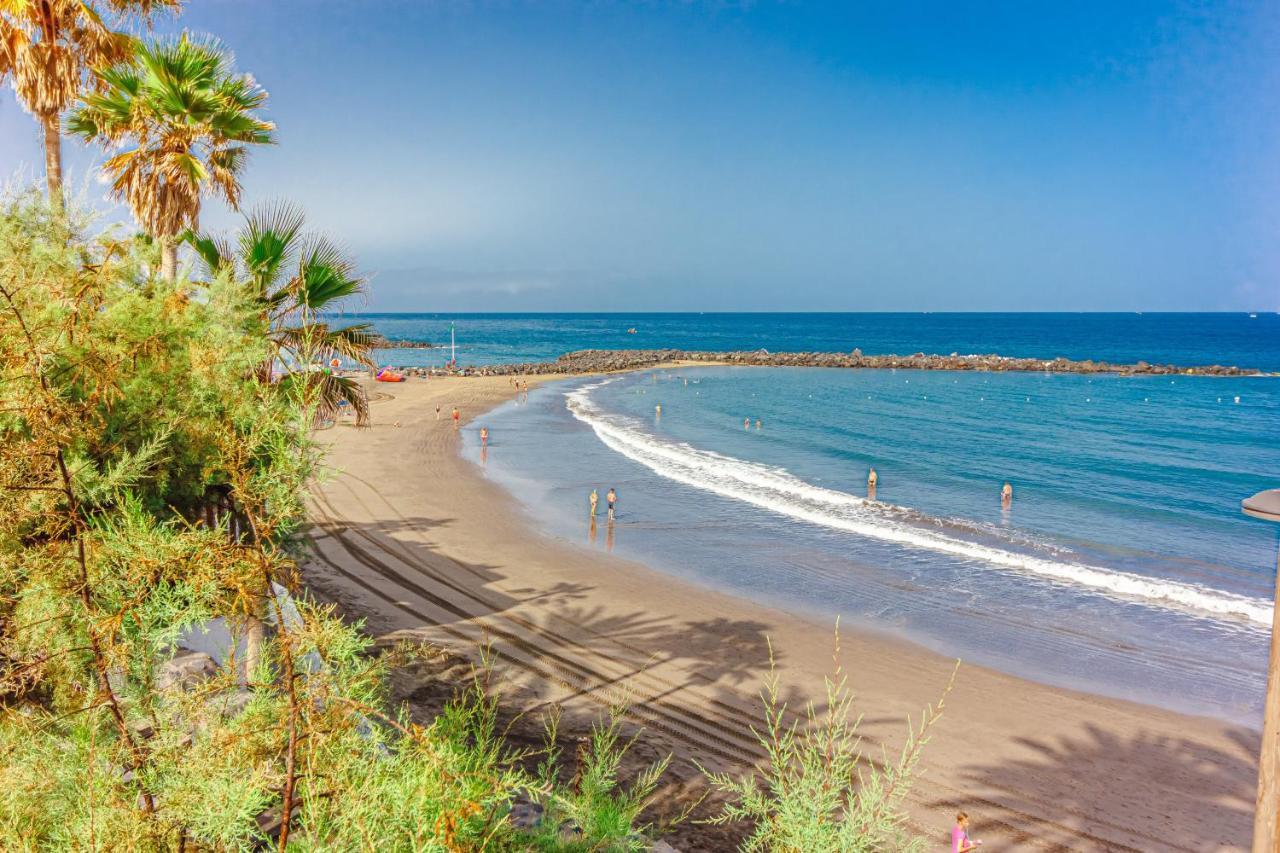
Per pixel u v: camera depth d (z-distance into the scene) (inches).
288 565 123.1
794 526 1024.9
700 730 491.8
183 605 126.4
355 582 741.3
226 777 116.7
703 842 374.3
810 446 1688.0
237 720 125.1
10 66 478.6
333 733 117.2
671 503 1138.0
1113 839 405.7
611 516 1034.1
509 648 601.0
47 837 122.0
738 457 1539.1
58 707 128.3
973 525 1053.2
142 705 125.2
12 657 128.4
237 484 121.2
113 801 117.9
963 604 753.0
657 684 554.6
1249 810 435.8
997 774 461.4
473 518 1018.1
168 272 343.3
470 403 2357.3
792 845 168.4
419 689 509.4
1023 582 820.0
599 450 1581.0
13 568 133.4
